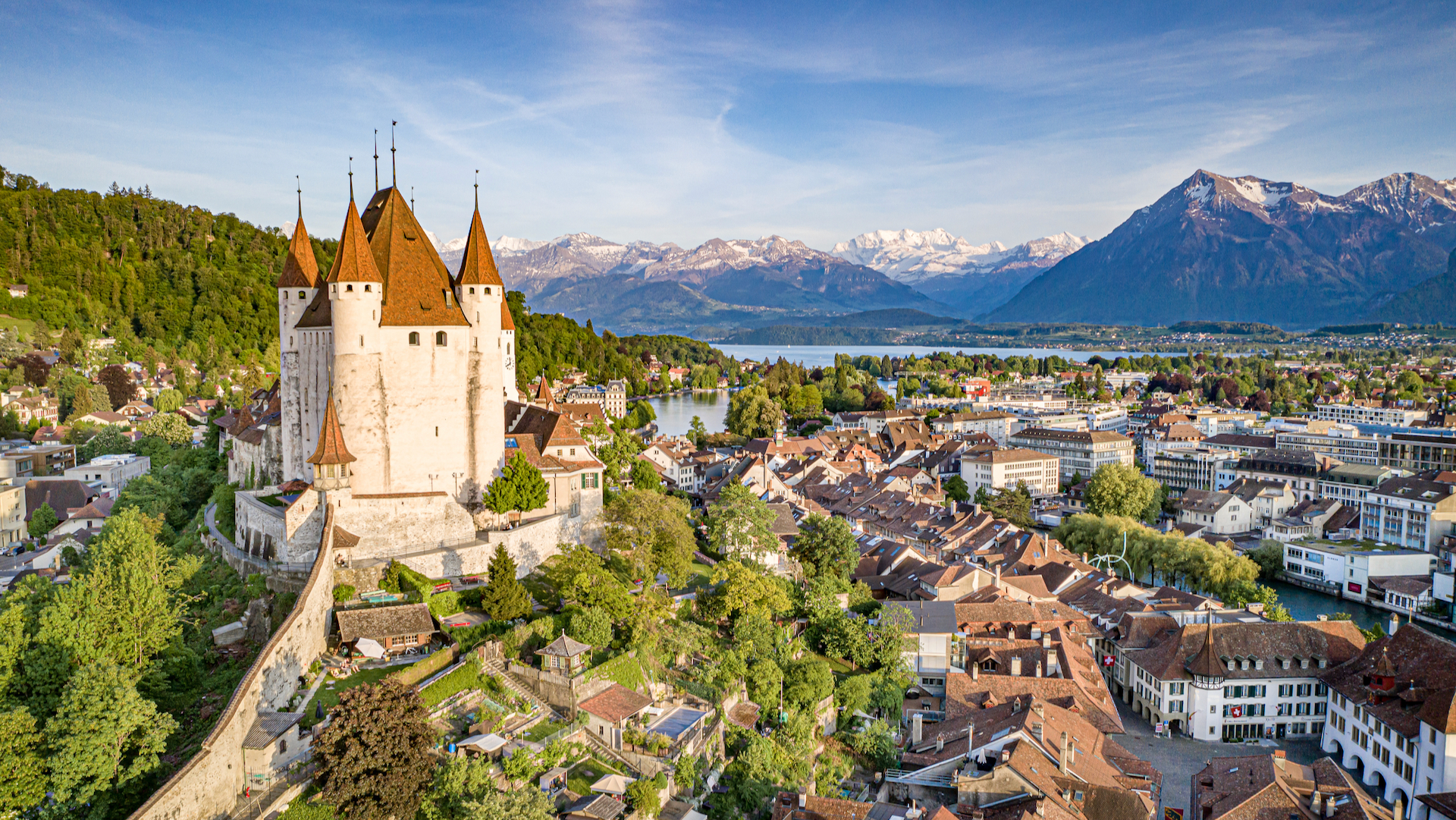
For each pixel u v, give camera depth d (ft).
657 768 293.64
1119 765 347.15
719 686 375.04
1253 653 457.27
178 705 284.20
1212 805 315.17
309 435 424.87
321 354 420.77
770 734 364.99
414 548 386.93
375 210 426.92
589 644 339.36
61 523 598.75
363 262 387.96
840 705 413.18
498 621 345.51
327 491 367.45
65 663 256.93
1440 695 374.63
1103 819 293.64
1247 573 644.69
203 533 456.45
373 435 393.70
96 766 223.92
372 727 239.50
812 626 485.15
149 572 319.47
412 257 411.75
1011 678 412.98
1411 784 376.89
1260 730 451.94
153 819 213.25
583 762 293.02
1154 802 325.21
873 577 602.85
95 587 282.56
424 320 402.72
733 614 439.63
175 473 597.11
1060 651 449.06
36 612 297.12
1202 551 651.66
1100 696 426.51
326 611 333.21
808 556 574.15
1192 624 493.77
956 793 322.34
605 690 320.70
